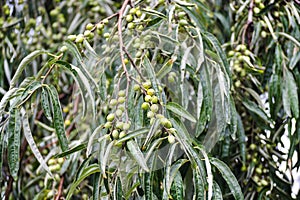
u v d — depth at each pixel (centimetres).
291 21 98
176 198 68
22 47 118
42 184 112
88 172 70
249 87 100
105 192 69
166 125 68
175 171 68
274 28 100
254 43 98
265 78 98
